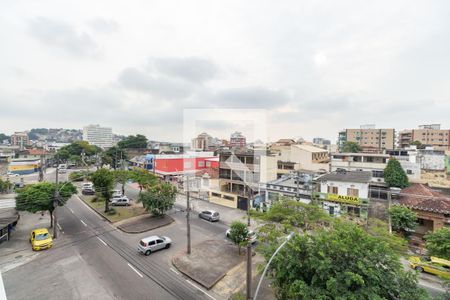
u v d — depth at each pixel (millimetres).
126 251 15547
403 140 59250
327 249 8398
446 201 18891
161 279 12398
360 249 8031
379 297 6684
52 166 61094
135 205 27609
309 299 7141
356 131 56750
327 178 22688
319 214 13102
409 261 14422
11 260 14008
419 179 28656
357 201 20547
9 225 17375
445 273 12797
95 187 23484
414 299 7102
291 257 8406
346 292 7074
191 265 13836
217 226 21219
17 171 46969
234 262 14414
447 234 13570
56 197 17703
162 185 23750
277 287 9500
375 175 30125
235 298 10852
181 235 18797
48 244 15523
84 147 68750
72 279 12078
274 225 12914
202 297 11055
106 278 12266
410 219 17766
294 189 24031
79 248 15805
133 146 75312
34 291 11047
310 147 42312
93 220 21938
